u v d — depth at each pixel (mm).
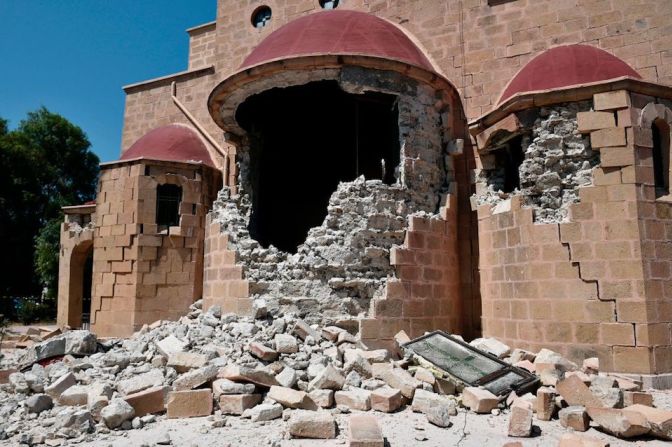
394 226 12352
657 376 9820
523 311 11336
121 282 17797
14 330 26859
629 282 10219
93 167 47375
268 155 17484
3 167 38656
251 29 20625
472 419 7480
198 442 6426
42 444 6488
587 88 11008
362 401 7727
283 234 18391
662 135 11148
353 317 11477
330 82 14750
